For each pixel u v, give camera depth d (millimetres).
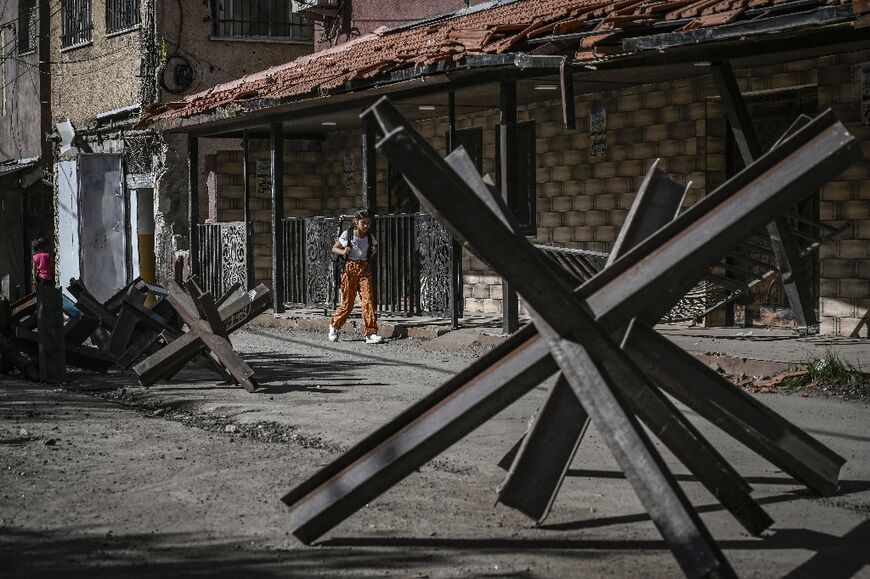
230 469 6961
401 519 5664
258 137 22422
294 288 19031
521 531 5422
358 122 20484
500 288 18188
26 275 32844
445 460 7105
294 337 16500
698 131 14805
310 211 23844
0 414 9305
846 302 13141
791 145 4504
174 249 24812
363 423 8688
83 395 10750
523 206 17875
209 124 20578
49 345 11766
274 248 19250
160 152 24938
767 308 14375
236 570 4824
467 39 14047
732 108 12180
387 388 10750
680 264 4586
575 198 16797
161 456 7402
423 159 4262
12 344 12258
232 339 16281
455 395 4938
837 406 9148
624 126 15875
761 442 5523
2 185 31531
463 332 15211
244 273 20062
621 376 4613
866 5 9078
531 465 5270
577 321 4523
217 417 9328
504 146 14172
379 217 16969
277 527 5543
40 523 5668
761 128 14227
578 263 13719
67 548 5203
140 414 9430
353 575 4742
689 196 14945
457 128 19156
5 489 6434
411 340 15664
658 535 5332
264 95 18000
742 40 10500
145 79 25391
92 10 28594
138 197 26203
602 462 7023
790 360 11055
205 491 6348
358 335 16594
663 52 11914
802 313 12898
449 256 15562
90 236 26781
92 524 5645
